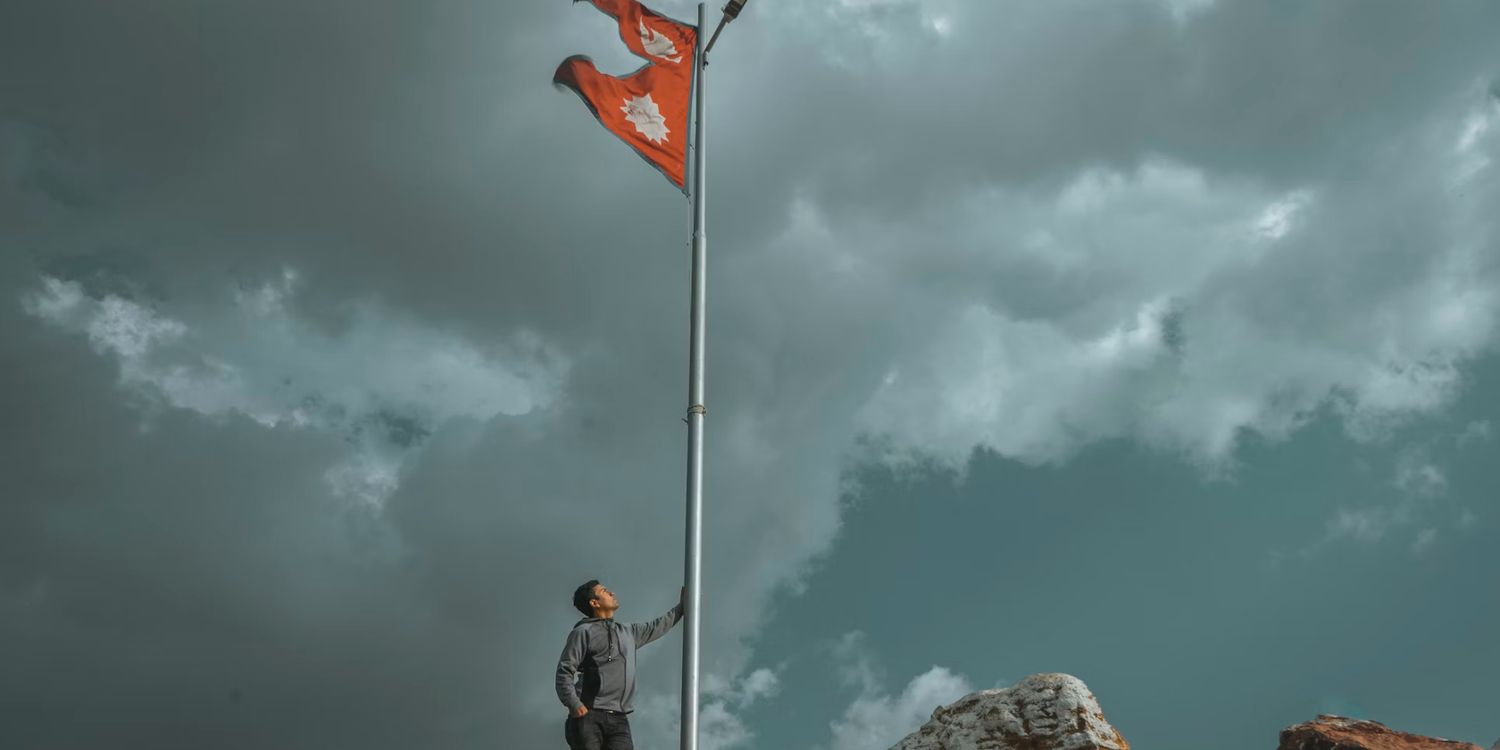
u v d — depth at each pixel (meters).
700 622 12.54
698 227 16.00
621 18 17.64
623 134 16.86
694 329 14.91
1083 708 10.72
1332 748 10.52
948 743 11.05
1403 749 10.50
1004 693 11.26
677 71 17.58
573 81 16.91
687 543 13.09
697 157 16.72
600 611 11.84
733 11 17.47
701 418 14.03
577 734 11.12
